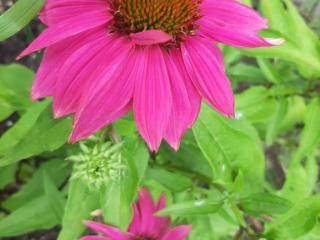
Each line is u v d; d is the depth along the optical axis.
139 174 0.16
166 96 0.13
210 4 0.14
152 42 0.12
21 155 0.14
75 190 0.15
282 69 0.24
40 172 0.21
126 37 0.13
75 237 0.15
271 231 0.15
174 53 0.14
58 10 0.12
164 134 0.13
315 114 0.19
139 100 0.13
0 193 0.26
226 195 0.16
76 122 0.12
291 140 0.28
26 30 0.25
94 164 0.13
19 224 0.18
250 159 0.17
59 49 0.13
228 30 0.14
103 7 0.13
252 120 0.21
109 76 0.13
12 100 0.20
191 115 0.13
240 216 0.16
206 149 0.16
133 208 0.17
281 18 0.19
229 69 0.23
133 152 0.16
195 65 0.14
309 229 0.15
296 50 0.18
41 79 0.13
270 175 0.29
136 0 0.13
